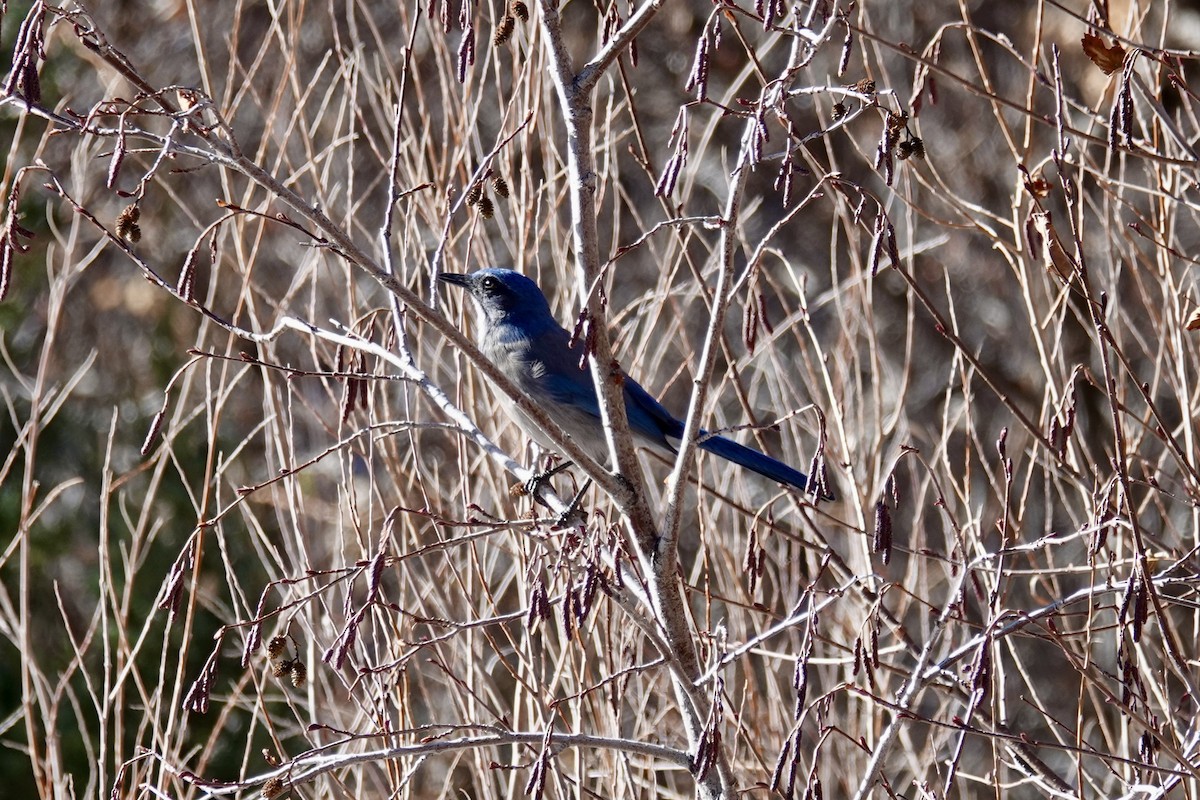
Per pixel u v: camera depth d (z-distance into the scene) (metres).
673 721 11.82
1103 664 16.61
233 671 16.36
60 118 6.72
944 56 20.08
